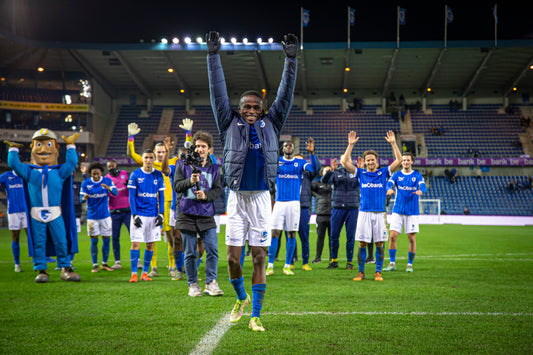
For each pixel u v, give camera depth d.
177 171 5.25
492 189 33.38
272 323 3.73
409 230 7.27
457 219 28.25
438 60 33.81
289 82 3.70
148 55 34.12
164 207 6.67
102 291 5.34
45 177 6.31
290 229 7.05
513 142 36.12
